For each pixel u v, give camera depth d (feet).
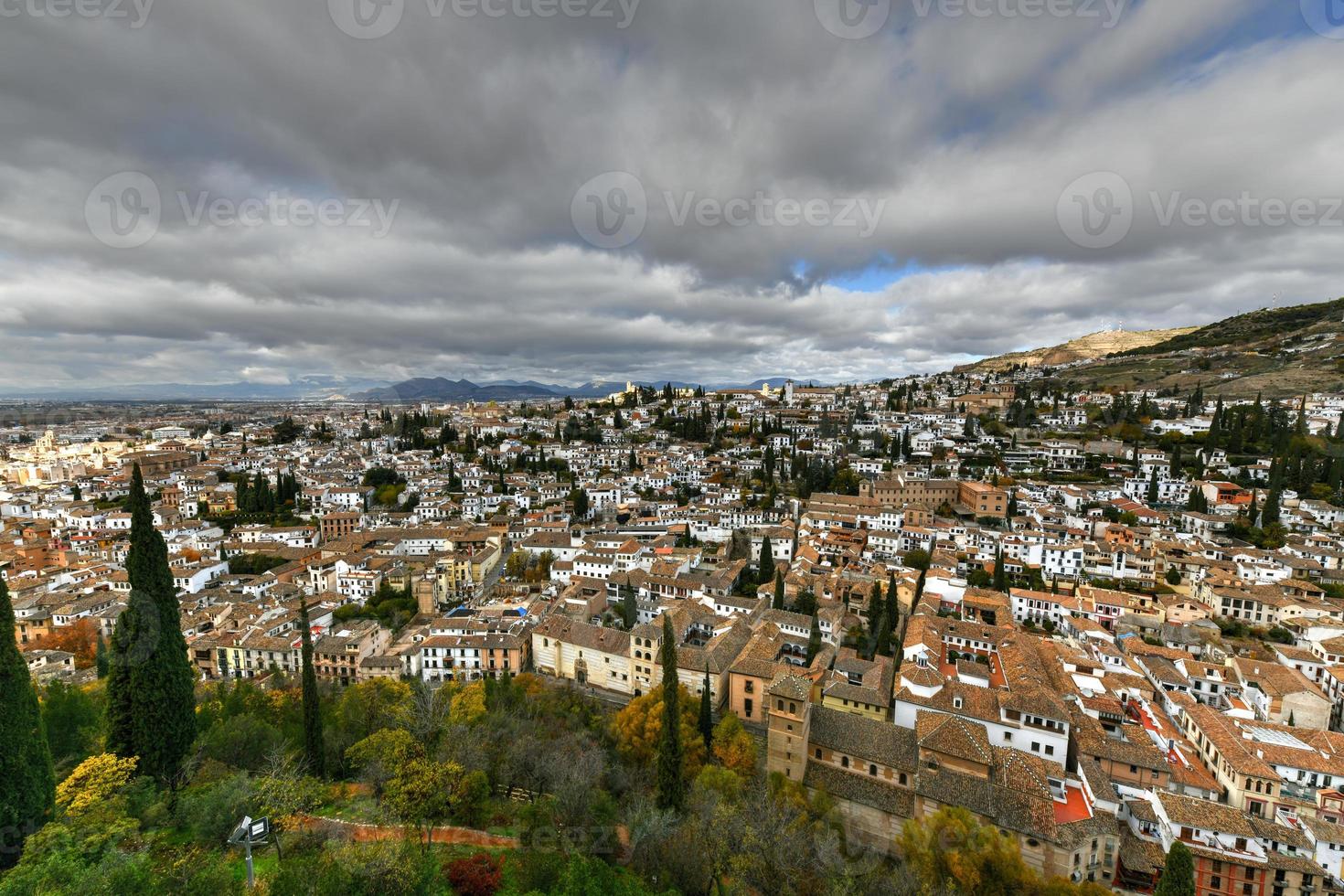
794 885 181.06
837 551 553.64
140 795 164.76
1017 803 216.95
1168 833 224.74
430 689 279.49
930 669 311.88
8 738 143.64
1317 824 225.97
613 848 189.88
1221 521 544.21
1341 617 390.83
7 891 114.73
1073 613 425.28
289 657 387.14
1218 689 330.13
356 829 176.76
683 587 470.80
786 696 250.78
